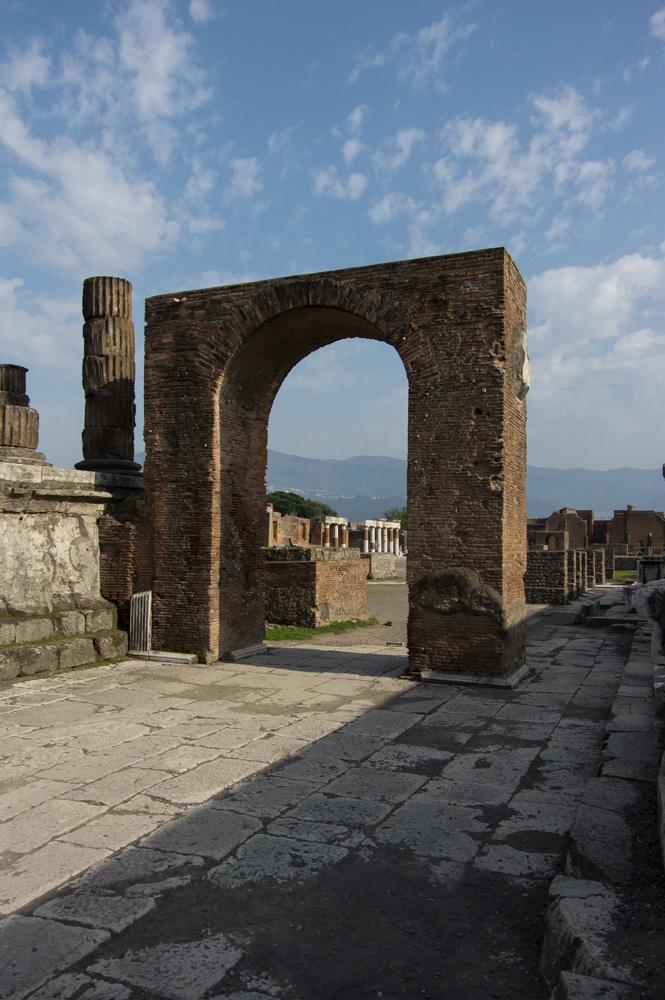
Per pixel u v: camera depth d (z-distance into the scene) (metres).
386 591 33.44
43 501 11.87
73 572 12.52
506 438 10.51
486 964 3.71
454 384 10.59
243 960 3.74
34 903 4.30
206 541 12.12
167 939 3.93
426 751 7.28
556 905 3.72
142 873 4.68
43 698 9.65
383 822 5.48
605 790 5.26
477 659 10.54
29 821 5.49
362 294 11.12
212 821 5.49
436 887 4.50
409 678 10.84
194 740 7.66
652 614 4.93
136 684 10.55
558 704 9.31
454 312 10.59
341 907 4.27
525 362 11.38
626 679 9.41
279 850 5.01
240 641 13.17
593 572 36.19
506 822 5.47
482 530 10.45
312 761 6.95
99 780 6.39
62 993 3.44
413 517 10.84
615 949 3.20
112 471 14.05
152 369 12.48
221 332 12.00
